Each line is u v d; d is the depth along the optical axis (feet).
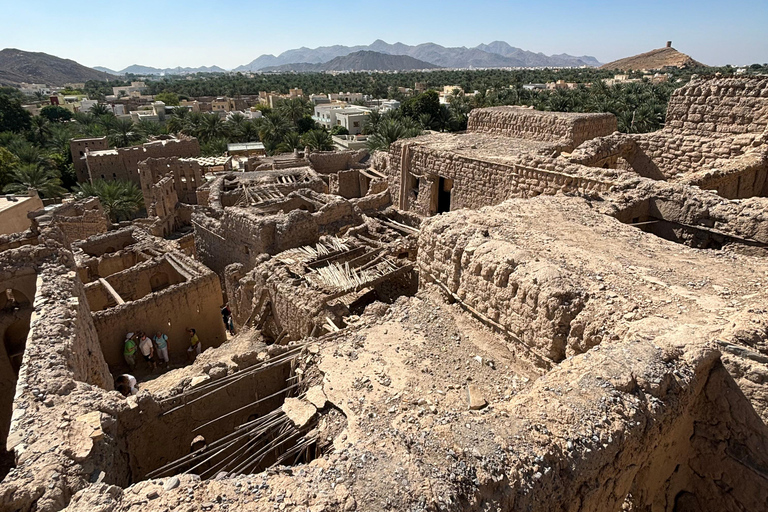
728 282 26.91
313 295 41.86
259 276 48.98
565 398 18.99
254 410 31.17
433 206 70.18
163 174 139.74
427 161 68.49
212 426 29.22
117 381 40.78
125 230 70.79
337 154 151.43
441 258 34.71
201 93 530.68
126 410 24.39
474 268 30.89
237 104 455.22
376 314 36.37
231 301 57.98
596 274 27.66
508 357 28.84
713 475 21.75
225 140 235.20
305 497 15.19
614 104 212.84
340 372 26.86
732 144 50.85
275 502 15.02
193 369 43.04
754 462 20.06
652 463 20.62
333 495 15.23
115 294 52.49
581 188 47.29
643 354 20.54
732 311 23.35
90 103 437.99
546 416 18.38
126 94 603.26
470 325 31.78
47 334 27.89
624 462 18.71
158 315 50.75
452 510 14.87
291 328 43.91
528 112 74.69
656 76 488.85
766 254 33.35
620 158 60.18
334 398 24.49
